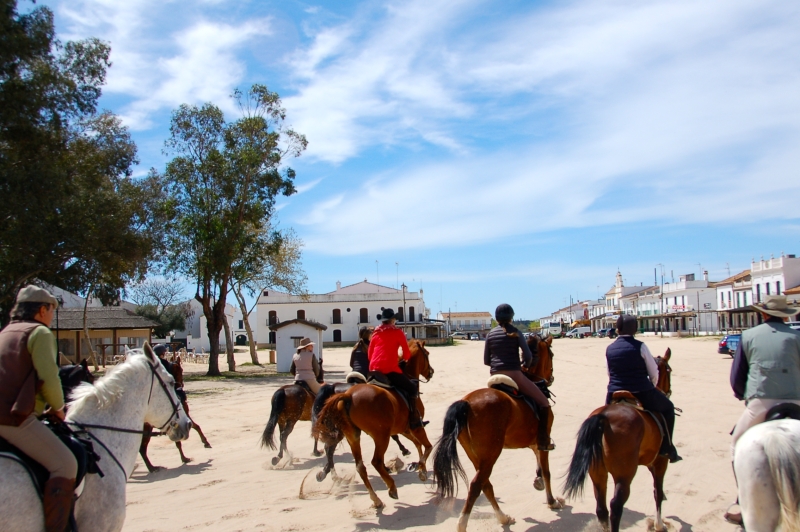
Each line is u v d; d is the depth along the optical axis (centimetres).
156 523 748
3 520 371
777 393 526
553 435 1256
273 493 885
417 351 925
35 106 2283
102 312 4459
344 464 1077
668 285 9212
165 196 3525
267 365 4578
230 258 3406
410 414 856
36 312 428
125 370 513
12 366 396
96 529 453
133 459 505
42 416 442
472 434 653
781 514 448
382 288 9844
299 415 1092
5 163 2266
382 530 693
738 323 7344
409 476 960
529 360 702
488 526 694
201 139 3519
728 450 1052
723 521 698
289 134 3662
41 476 400
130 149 3144
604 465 572
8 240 2342
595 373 2858
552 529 680
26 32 2281
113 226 2681
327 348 7869
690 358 3456
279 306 9025
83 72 2586
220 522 745
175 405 562
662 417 634
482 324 16125
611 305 12575
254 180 3519
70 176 2709
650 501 778
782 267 6525
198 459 1177
